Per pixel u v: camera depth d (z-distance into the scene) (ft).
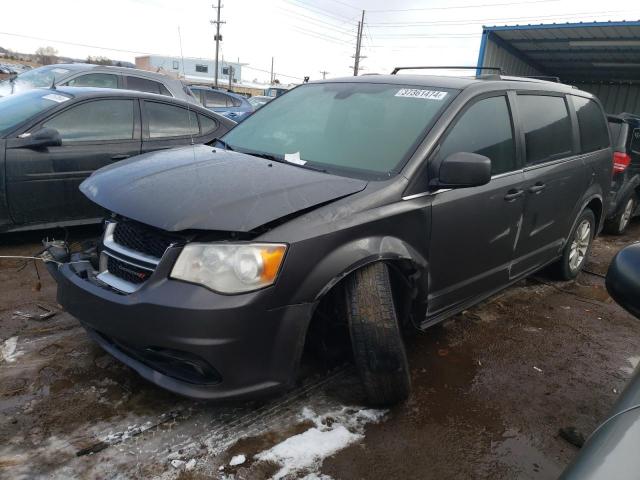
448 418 9.23
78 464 7.40
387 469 7.89
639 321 14.17
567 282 16.75
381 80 11.89
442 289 10.46
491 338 12.44
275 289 7.50
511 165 11.82
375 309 8.44
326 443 8.26
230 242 7.40
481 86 11.23
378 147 9.96
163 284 7.41
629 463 3.98
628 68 53.16
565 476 4.18
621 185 22.90
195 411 8.73
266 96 76.38
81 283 8.29
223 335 7.26
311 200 8.21
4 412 8.31
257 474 7.53
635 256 5.55
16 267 14.02
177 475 7.38
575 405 10.03
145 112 17.49
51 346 10.30
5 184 14.37
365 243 8.43
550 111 13.70
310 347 9.86
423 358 11.22
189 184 8.33
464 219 10.34
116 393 9.02
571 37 48.32
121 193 8.42
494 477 7.98
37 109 15.69
